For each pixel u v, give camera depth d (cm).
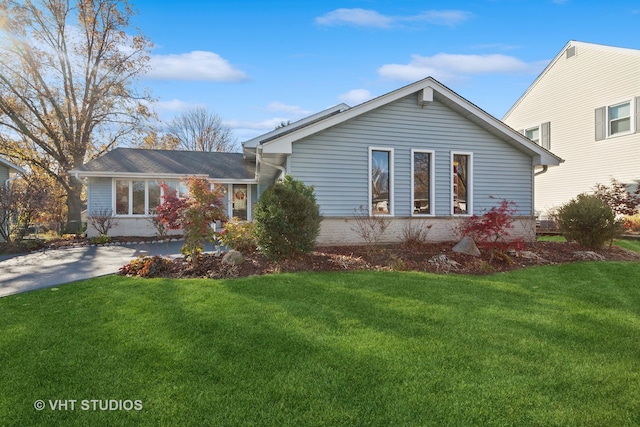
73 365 321
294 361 325
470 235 905
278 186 763
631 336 386
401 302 497
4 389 284
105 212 1460
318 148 954
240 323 415
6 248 1180
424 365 318
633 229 1295
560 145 1764
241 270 693
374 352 343
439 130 1058
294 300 503
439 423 240
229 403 262
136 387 285
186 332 390
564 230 1008
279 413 251
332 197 965
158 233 1541
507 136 1088
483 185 1102
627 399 266
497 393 274
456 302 502
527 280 636
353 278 630
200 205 733
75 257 1015
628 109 1458
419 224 1030
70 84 2072
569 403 262
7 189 1268
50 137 2025
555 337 383
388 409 255
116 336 382
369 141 995
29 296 548
